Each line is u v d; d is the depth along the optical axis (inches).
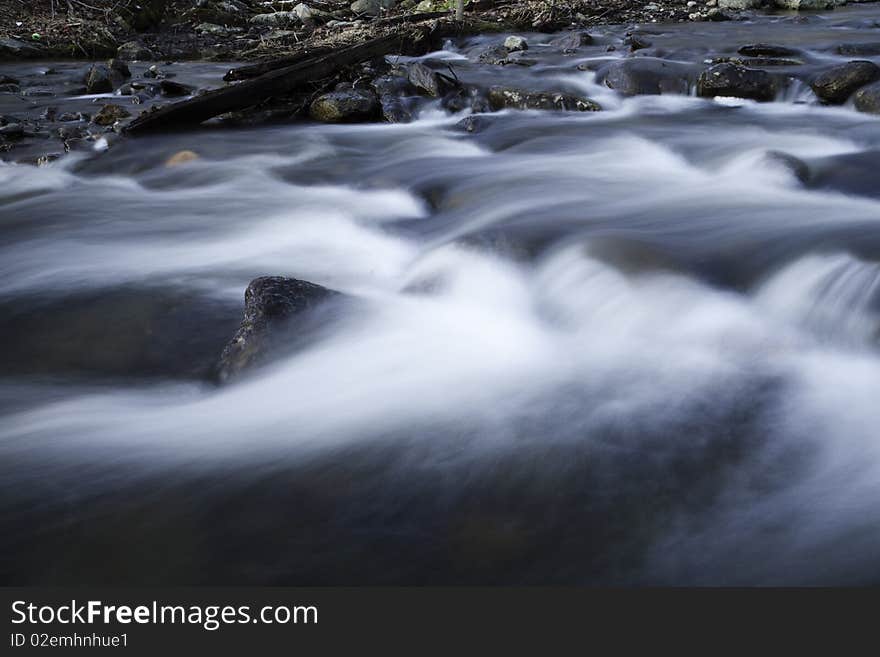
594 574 125.9
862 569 124.5
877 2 906.7
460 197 309.1
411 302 221.0
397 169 354.0
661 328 199.5
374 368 187.9
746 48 529.3
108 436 163.8
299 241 283.4
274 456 154.7
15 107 491.2
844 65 415.8
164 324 215.5
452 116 454.3
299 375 185.3
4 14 755.4
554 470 147.3
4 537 134.6
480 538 133.4
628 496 140.7
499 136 400.2
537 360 190.2
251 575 127.2
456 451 154.0
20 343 208.2
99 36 728.3
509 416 164.7
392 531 135.4
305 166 368.2
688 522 135.0
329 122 443.2
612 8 836.6
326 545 132.9
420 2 928.3
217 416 171.3
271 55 685.3
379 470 149.6
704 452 150.9
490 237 242.4
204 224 300.7
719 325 196.4
